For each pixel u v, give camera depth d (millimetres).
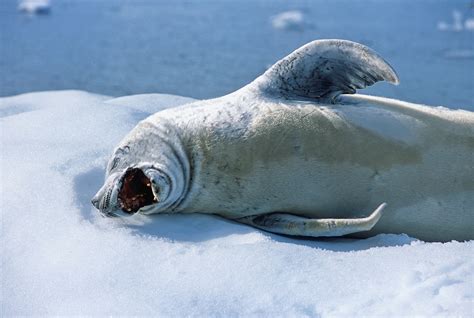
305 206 6469
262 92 6824
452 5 89812
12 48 31422
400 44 32812
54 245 5707
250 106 6676
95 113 8750
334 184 6379
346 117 6520
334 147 6367
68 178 6762
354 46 6445
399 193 6367
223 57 26500
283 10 71812
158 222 6371
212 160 6469
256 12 66625
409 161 6367
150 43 33062
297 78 6816
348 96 7062
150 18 55500
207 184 6512
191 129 6566
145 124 6766
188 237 6070
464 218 6426
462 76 21359
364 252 5520
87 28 44000
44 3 63094
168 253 5488
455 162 6406
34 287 5199
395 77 6195
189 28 43469
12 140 7902
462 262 5164
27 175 6785
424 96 17578
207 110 6715
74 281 5168
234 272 5160
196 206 6633
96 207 6184
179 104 10023
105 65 24953
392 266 5188
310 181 6379
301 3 101312
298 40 34281
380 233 6539
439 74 21922
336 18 57031
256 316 4656
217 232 6184
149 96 10352
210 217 6625
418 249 5492
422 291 4719
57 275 5281
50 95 10836
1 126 8430
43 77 22172
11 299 5117
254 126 6488
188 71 22719
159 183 6152
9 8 67875
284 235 6422
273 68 6883
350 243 6246
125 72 22891
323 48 6590
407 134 6473
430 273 4984
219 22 49719
